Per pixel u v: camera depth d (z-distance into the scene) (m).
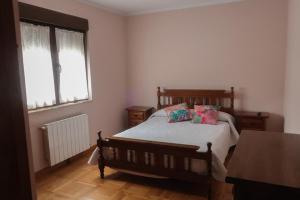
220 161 2.46
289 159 1.16
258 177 0.97
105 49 4.30
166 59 4.61
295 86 2.46
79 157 3.79
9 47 0.69
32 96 2.99
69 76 3.59
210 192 2.42
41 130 3.12
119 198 2.55
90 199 2.55
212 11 4.13
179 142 2.84
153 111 4.85
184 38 4.40
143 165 2.74
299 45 2.28
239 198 1.00
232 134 3.68
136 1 3.90
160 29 4.57
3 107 0.69
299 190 0.88
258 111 4.05
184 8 4.31
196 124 3.71
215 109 3.94
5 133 0.70
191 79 4.46
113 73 4.55
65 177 3.08
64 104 3.53
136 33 4.80
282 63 3.79
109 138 2.87
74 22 3.53
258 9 3.83
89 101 3.95
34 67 3.00
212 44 4.21
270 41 3.82
